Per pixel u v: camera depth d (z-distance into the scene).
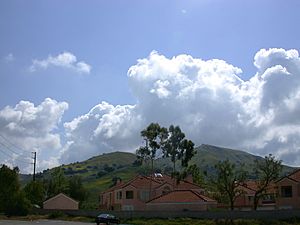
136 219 80.81
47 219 88.88
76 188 141.12
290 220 67.81
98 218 71.94
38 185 114.38
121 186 103.69
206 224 68.75
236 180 85.19
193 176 119.44
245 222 67.38
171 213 79.81
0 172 97.81
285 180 80.19
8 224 67.25
